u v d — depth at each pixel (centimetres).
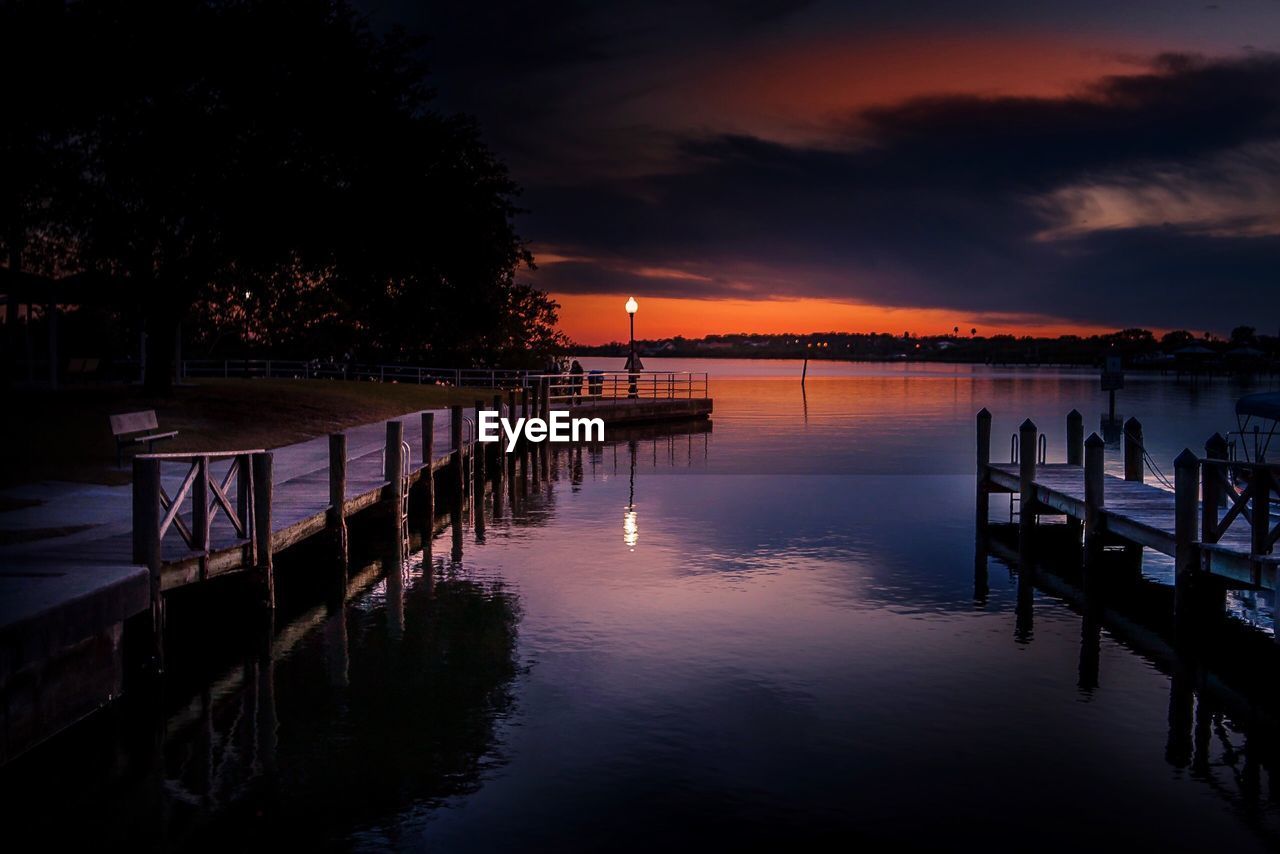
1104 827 834
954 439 4494
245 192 3033
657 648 1334
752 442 4344
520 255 5459
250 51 3045
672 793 890
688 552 2003
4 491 1900
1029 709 1114
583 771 936
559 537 2180
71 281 3281
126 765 947
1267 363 13825
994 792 898
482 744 1001
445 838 809
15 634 879
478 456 2919
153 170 2969
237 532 1366
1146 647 1362
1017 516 2419
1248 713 1107
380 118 3250
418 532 2247
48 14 2791
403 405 4225
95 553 1265
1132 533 1566
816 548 2042
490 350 6309
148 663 1148
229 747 993
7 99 2755
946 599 1622
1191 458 1365
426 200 3341
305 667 1255
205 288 3591
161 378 3306
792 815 848
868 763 957
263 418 3219
